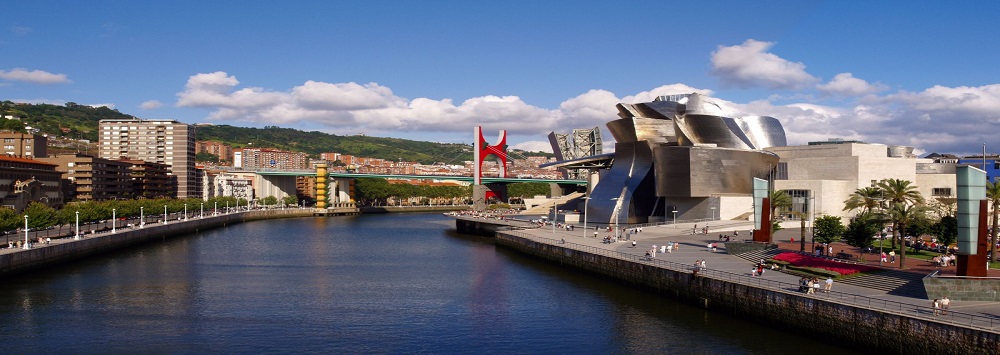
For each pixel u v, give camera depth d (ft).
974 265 207.31
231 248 499.10
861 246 290.97
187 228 649.61
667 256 325.21
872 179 511.81
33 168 618.44
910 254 302.04
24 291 300.61
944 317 178.81
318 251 481.46
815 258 286.66
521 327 238.89
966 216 207.82
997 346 158.61
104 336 226.17
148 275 350.84
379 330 236.22
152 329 235.40
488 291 304.30
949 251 305.12
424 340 224.12
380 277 347.97
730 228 460.55
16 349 211.20
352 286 319.47
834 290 225.97
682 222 508.12
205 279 338.75
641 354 204.95
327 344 219.00
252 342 220.64
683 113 565.12
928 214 321.73
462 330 236.02
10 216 398.01
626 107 573.74
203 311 262.88
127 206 618.85
